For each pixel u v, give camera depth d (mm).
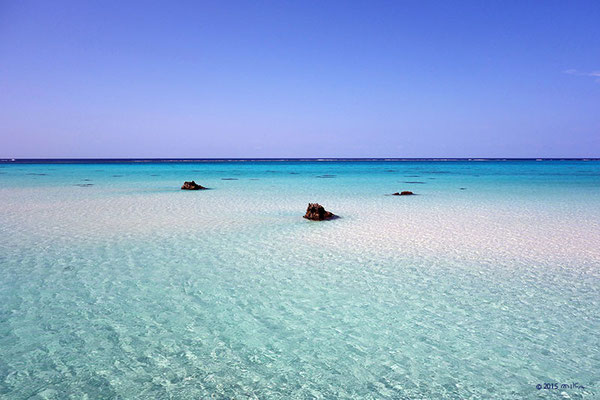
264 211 19812
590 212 19656
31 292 8156
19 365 5559
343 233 14289
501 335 6445
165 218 17484
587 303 7699
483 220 17203
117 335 6418
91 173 62000
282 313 7289
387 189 33875
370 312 7336
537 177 53562
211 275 9367
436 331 6598
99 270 9648
